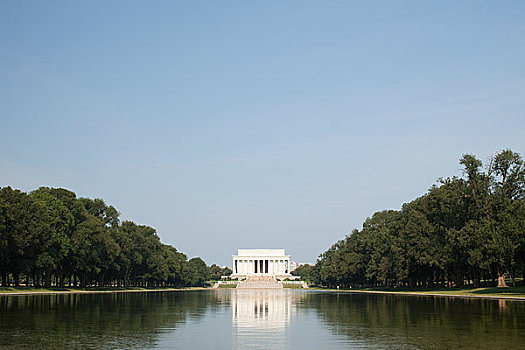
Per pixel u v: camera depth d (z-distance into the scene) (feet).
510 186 340.39
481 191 346.54
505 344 99.14
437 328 127.44
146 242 560.61
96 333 117.70
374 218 581.53
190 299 319.88
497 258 311.47
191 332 124.06
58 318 152.46
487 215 340.59
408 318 157.69
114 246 437.99
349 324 143.64
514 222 304.50
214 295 419.54
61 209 387.75
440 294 346.95
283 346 100.94
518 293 297.12
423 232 390.83
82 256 399.65
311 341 107.65
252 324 145.48
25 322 139.03
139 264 550.77
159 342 105.50
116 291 474.08
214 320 158.20
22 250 338.54
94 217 441.27
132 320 151.84
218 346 100.78
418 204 429.79
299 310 208.44
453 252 359.87
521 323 136.56
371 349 96.07
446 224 371.97
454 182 373.81
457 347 96.07
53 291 375.25
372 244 527.40
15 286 363.35
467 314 166.71
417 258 391.86
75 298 286.05
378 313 183.32
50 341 103.60
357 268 571.69
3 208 328.70
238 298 347.15
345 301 289.94
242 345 102.27
